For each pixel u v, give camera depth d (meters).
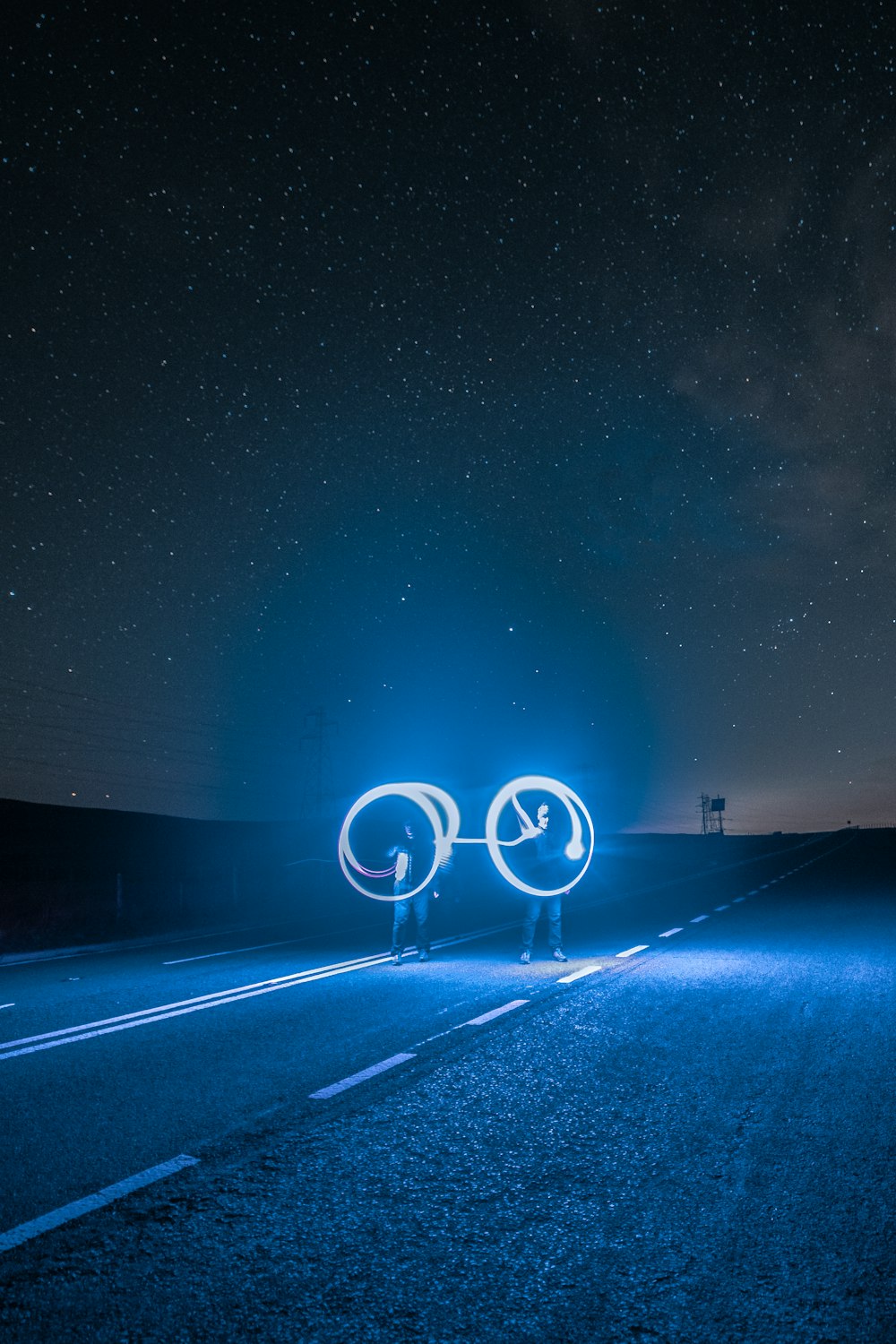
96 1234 3.47
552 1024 7.43
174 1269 3.17
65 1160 4.33
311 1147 4.46
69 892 26.62
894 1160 4.08
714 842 78.06
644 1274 3.06
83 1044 7.16
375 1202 3.74
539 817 11.73
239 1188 3.92
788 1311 2.80
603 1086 5.47
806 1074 5.63
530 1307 2.86
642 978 9.84
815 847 56.44
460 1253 3.25
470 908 22.41
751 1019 7.46
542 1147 4.39
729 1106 5.00
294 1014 8.19
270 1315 2.84
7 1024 8.30
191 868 36.06
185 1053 6.68
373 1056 6.40
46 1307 2.91
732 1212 3.54
